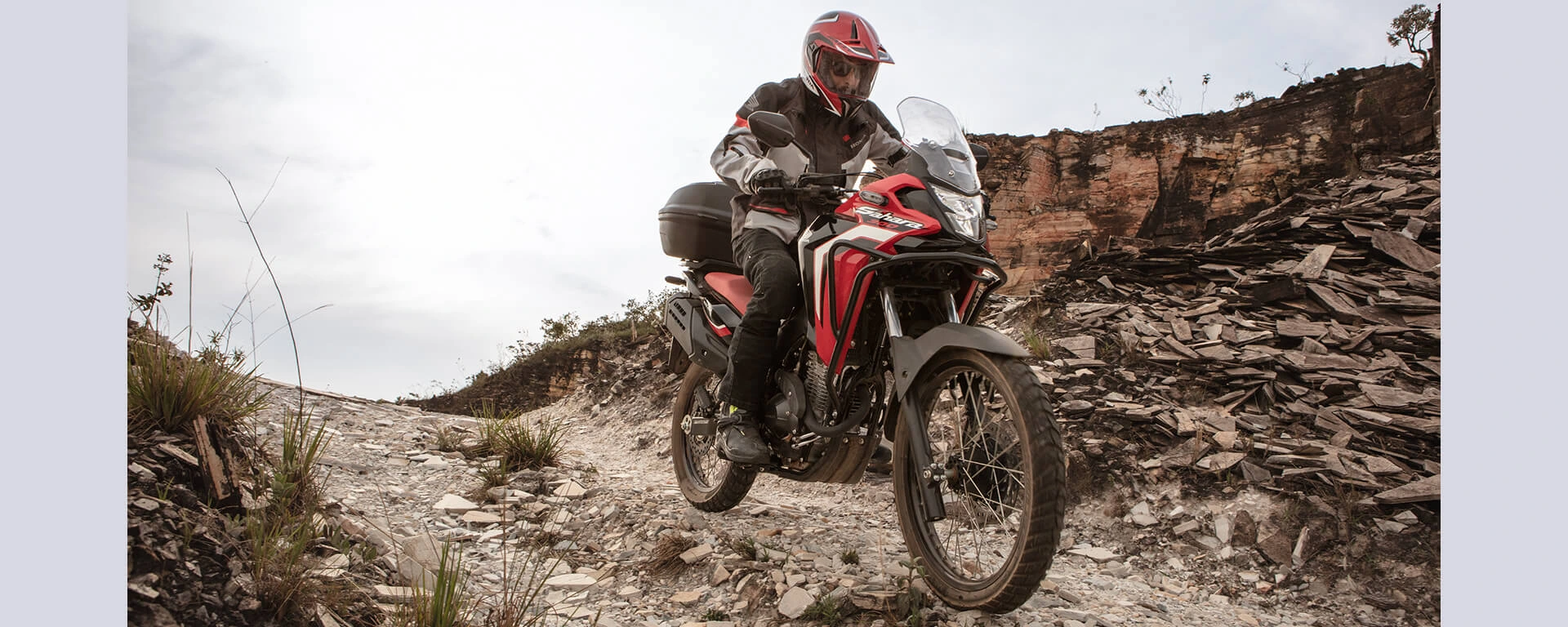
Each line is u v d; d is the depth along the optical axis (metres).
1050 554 2.27
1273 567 3.55
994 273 2.63
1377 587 3.35
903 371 2.63
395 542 3.02
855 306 2.74
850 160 3.45
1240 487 4.05
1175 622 2.98
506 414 4.93
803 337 3.25
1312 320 6.79
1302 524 3.71
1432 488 3.73
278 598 2.17
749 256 3.28
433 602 2.28
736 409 3.36
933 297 2.81
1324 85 25.97
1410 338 6.11
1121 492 4.20
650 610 2.81
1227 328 6.55
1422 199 9.24
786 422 3.18
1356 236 8.19
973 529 2.83
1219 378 5.47
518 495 3.89
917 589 2.72
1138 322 6.65
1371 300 6.86
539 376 18.98
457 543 3.27
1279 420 4.87
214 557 2.22
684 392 4.28
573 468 4.49
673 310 4.11
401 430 4.90
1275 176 26.34
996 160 30.05
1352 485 3.89
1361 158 17.47
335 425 4.74
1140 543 3.85
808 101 3.41
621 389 8.20
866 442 3.11
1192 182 27.75
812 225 3.05
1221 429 4.66
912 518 2.82
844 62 3.23
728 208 3.87
